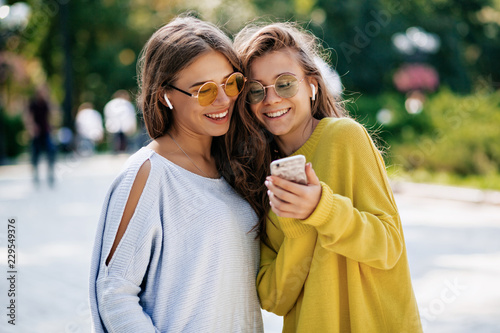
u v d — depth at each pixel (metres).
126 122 16.97
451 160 13.09
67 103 17.45
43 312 4.39
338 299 1.92
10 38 19.77
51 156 11.98
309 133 2.16
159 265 1.91
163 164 1.95
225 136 2.17
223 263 1.94
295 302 2.03
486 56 27.42
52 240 6.88
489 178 12.08
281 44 2.10
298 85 2.07
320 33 19.89
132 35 24.95
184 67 1.96
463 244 6.82
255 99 2.10
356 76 21.02
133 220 1.85
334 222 1.75
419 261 6.02
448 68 24.19
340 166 1.98
